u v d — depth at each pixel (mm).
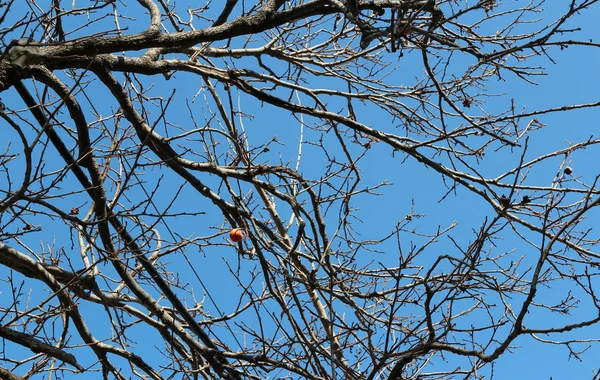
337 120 6324
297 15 6051
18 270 5879
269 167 6473
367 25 5004
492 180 5914
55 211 4891
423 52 5246
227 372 6195
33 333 5992
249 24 5957
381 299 6688
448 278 4828
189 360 6352
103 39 5582
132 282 6336
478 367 5031
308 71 7023
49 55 5305
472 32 6758
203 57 6844
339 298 6277
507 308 5008
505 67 6070
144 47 5723
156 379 6215
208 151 6441
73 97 5473
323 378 5641
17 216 4902
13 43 4324
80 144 5672
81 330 6215
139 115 6203
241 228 6199
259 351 5883
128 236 6023
